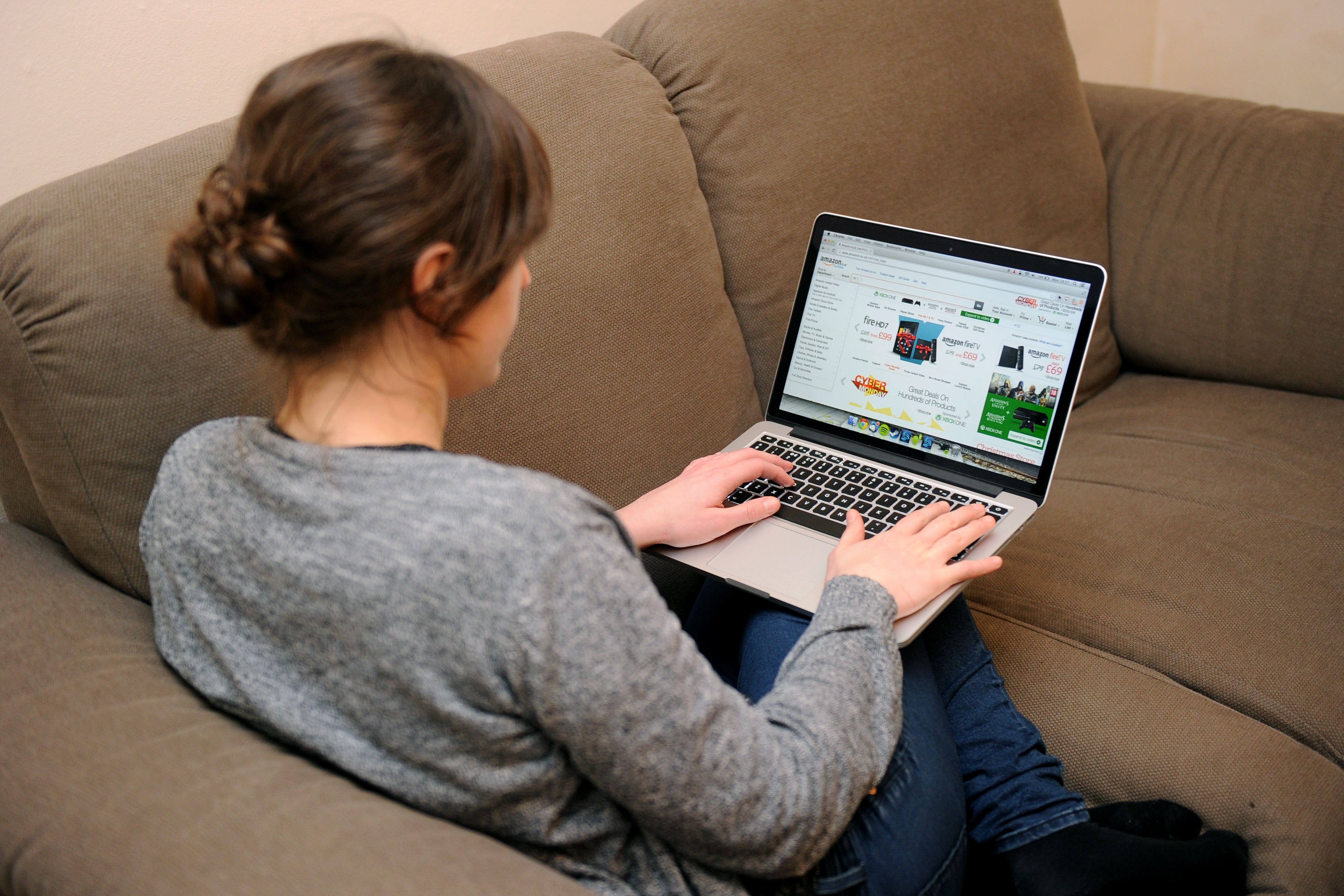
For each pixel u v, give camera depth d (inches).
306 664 24.4
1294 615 41.9
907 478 43.0
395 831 23.9
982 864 36.6
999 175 56.9
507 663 21.6
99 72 41.9
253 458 24.4
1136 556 46.0
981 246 42.8
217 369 33.4
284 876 22.4
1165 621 42.3
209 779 25.0
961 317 43.1
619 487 42.7
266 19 46.1
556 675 21.7
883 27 53.2
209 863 22.7
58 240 32.6
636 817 25.8
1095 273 40.3
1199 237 60.4
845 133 51.1
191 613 26.0
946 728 34.8
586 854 26.4
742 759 24.3
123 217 33.3
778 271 49.8
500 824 25.1
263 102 22.7
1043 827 34.8
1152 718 39.0
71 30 40.8
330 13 48.2
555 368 40.8
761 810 24.5
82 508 33.4
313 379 24.4
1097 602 43.9
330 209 21.4
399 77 22.5
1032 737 36.5
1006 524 39.1
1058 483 53.6
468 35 53.5
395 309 23.2
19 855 24.2
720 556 38.7
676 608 44.9
